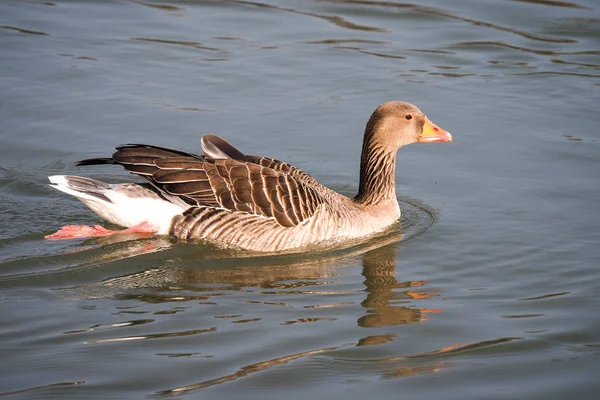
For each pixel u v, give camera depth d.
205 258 14.23
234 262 14.13
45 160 17.56
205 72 21.11
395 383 10.44
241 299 12.72
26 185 16.67
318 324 11.92
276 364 10.84
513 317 12.20
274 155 17.88
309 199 14.63
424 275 13.67
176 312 12.22
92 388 10.23
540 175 17.14
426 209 16.14
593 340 11.52
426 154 18.39
